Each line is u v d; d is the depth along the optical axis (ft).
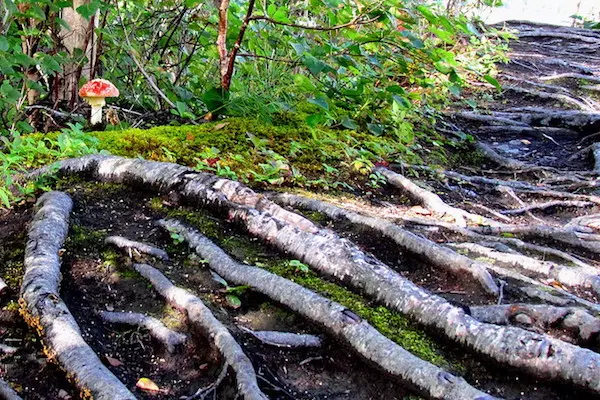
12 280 9.05
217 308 9.20
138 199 12.23
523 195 17.66
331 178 15.89
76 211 11.40
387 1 15.46
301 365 8.39
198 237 10.69
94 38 18.11
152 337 8.46
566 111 25.52
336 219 12.41
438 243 12.29
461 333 8.66
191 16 19.36
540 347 8.20
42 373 7.57
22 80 17.67
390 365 8.00
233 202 11.55
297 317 9.10
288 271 10.12
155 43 20.72
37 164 13.04
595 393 7.79
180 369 8.13
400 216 13.66
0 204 11.23
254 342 8.54
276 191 13.84
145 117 19.29
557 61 36.83
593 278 11.03
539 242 13.48
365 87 19.80
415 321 9.09
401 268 11.09
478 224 14.11
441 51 17.95
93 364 7.32
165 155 14.71
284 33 18.63
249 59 21.02
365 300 9.57
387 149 18.61
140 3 18.89
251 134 16.17
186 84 21.45
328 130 18.92
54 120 17.17
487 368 8.44
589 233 14.29
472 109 27.04
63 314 8.00
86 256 10.12
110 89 16.14
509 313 9.46
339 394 8.02
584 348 8.59
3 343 7.98
